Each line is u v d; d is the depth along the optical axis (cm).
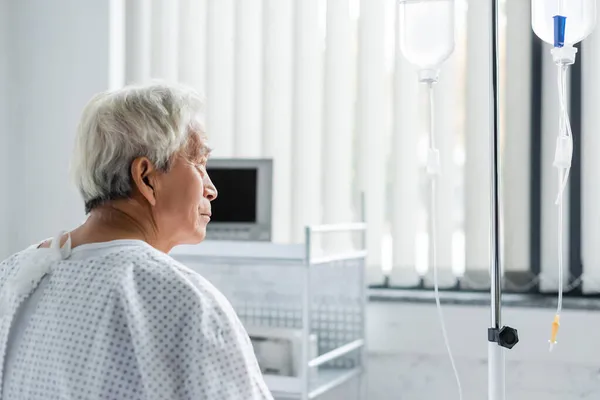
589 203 237
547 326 236
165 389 85
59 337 89
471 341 243
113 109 97
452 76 246
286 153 260
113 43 272
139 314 88
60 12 275
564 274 240
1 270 102
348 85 255
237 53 264
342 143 254
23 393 91
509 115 243
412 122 249
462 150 246
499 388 110
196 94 103
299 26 258
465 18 245
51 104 276
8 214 280
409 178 250
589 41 236
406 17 122
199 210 105
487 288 245
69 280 93
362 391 246
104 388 86
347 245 254
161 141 97
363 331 245
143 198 99
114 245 95
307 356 205
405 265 251
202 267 262
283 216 260
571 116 240
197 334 87
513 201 243
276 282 254
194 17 269
